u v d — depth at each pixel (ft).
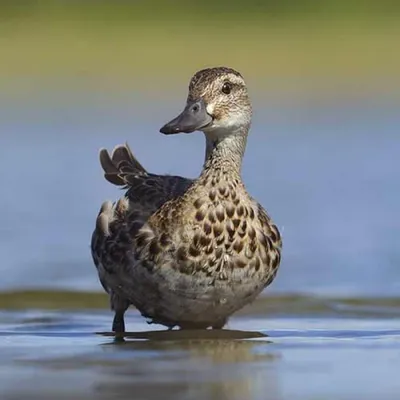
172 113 108.27
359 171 85.76
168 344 42.09
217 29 131.95
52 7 132.05
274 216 72.28
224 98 45.62
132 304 46.37
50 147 93.66
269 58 125.08
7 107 110.63
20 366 37.35
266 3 135.95
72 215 72.90
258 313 51.26
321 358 38.93
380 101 111.96
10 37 127.85
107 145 93.97
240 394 33.24
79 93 115.03
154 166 84.69
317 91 116.26
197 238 43.83
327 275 59.21
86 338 43.93
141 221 44.91
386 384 34.68
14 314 51.26
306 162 88.48
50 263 62.03
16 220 71.72
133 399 32.55
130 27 132.05
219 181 44.73
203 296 44.27
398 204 75.25
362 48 127.13
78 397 32.76
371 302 53.62
